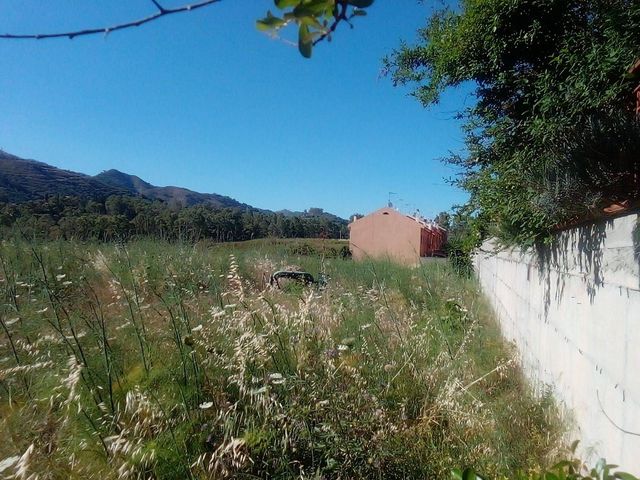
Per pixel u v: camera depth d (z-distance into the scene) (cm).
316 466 309
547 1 465
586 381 289
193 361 343
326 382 351
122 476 253
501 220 476
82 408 290
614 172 270
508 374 469
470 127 629
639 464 203
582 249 299
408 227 2853
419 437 332
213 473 276
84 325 409
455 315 650
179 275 619
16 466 239
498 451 314
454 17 594
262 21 105
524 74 521
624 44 368
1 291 503
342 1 101
